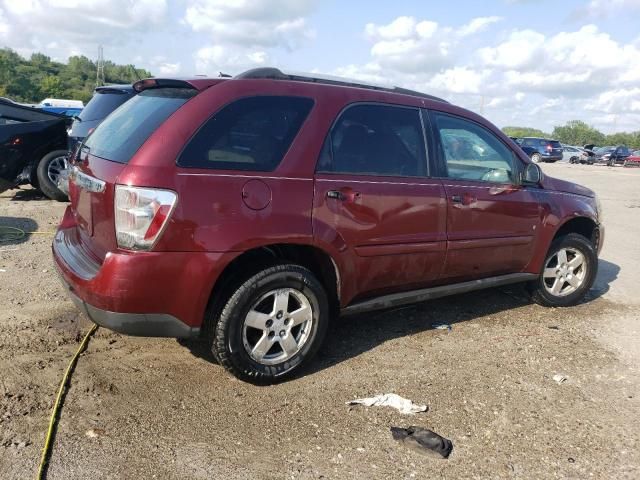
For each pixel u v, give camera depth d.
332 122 3.75
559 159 41.69
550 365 4.14
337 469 2.84
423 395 3.61
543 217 4.98
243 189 3.31
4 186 8.99
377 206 3.85
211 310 3.45
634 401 3.67
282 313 3.59
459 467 2.90
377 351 4.24
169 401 3.37
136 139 3.30
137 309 3.15
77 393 3.39
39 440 2.92
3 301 4.79
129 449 2.90
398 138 4.09
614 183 22.06
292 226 3.46
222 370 3.79
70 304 4.80
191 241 3.17
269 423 3.21
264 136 3.48
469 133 4.57
